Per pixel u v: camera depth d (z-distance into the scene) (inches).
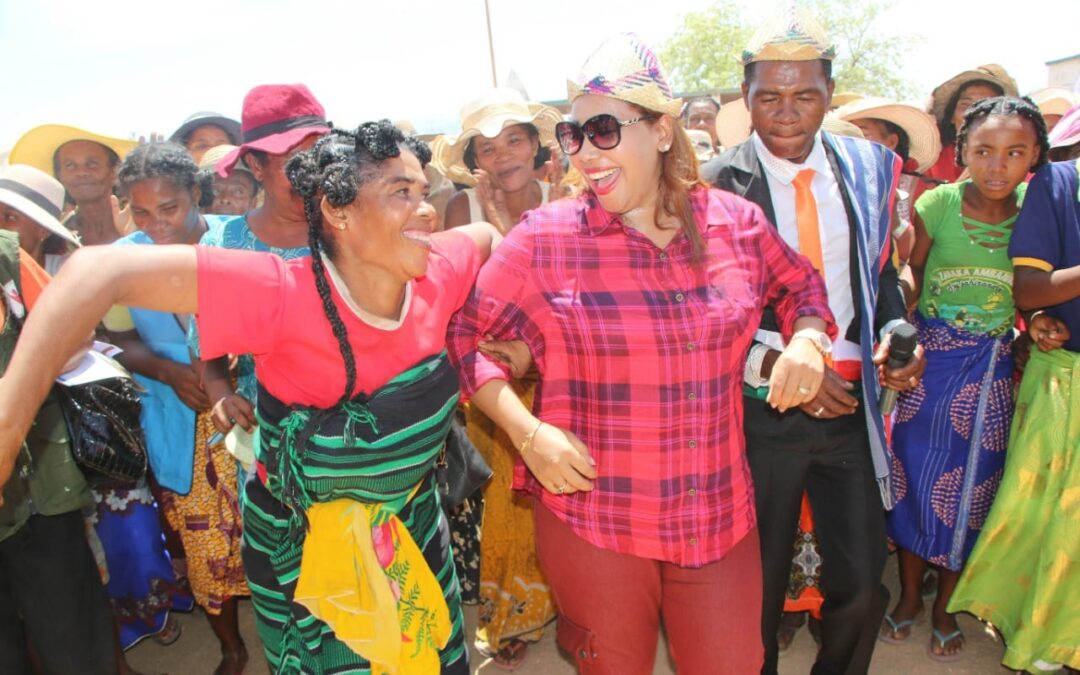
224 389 100.7
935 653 124.1
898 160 101.7
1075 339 108.0
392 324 71.0
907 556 127.8
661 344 73.2
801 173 96.7
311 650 77.8
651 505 75.2
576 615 80.2
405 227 66.2
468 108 140.9
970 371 118.7
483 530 124.0
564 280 75.0
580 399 77.0
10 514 89.7
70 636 99.0
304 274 68.5
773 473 97.5
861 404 100.0
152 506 126.3
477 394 77.6
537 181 147.9
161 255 62.5
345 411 70.6
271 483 73.7
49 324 57.4
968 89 167.9
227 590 117.9
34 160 150.7
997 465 119.4
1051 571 107.2
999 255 115.1
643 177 73.5
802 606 118.0
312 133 94.3
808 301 83.8
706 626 78.3
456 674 85.5
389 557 74.7
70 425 91.7
